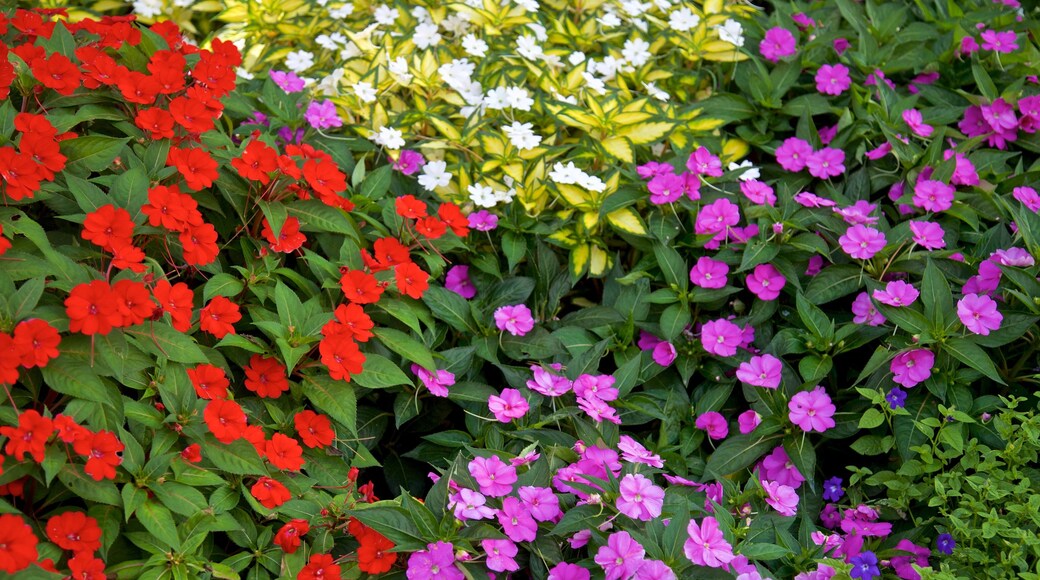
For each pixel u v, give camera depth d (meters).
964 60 3.28
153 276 2.54
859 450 2.76
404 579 2.54
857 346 2.82
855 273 2.88
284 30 3.27
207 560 2.48
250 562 2.53
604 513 2.57
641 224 2.93
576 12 3.33
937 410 2.77
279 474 2.58
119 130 2.75
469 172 2.99
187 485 2.48
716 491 2.71
